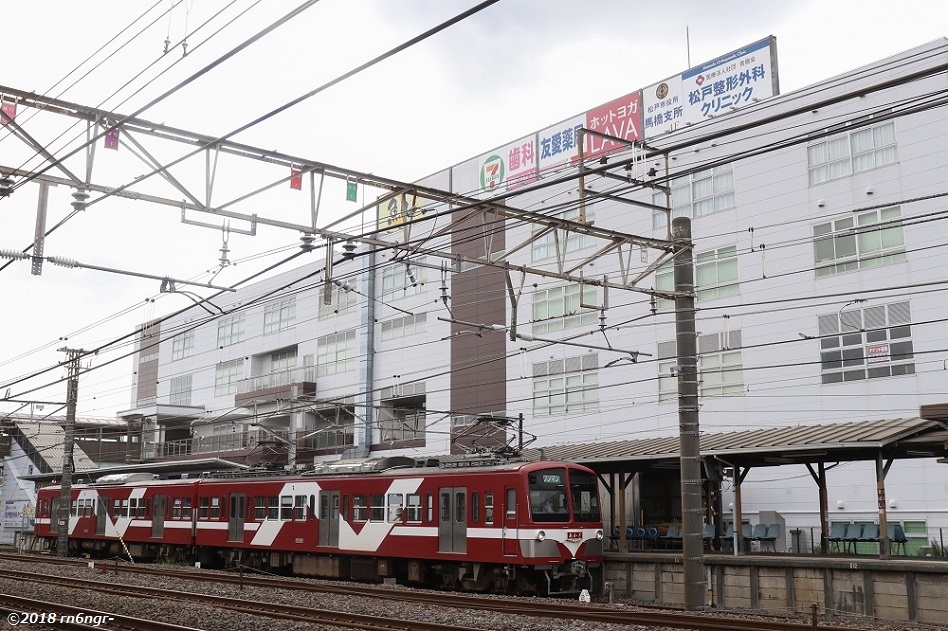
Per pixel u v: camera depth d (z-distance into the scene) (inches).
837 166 1168.8
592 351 1438.2
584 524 853.2
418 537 921.5
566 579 867.4
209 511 1240.8
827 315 1158.3
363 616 630.5
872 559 754.8
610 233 690.2
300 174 579.8
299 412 1921.8
